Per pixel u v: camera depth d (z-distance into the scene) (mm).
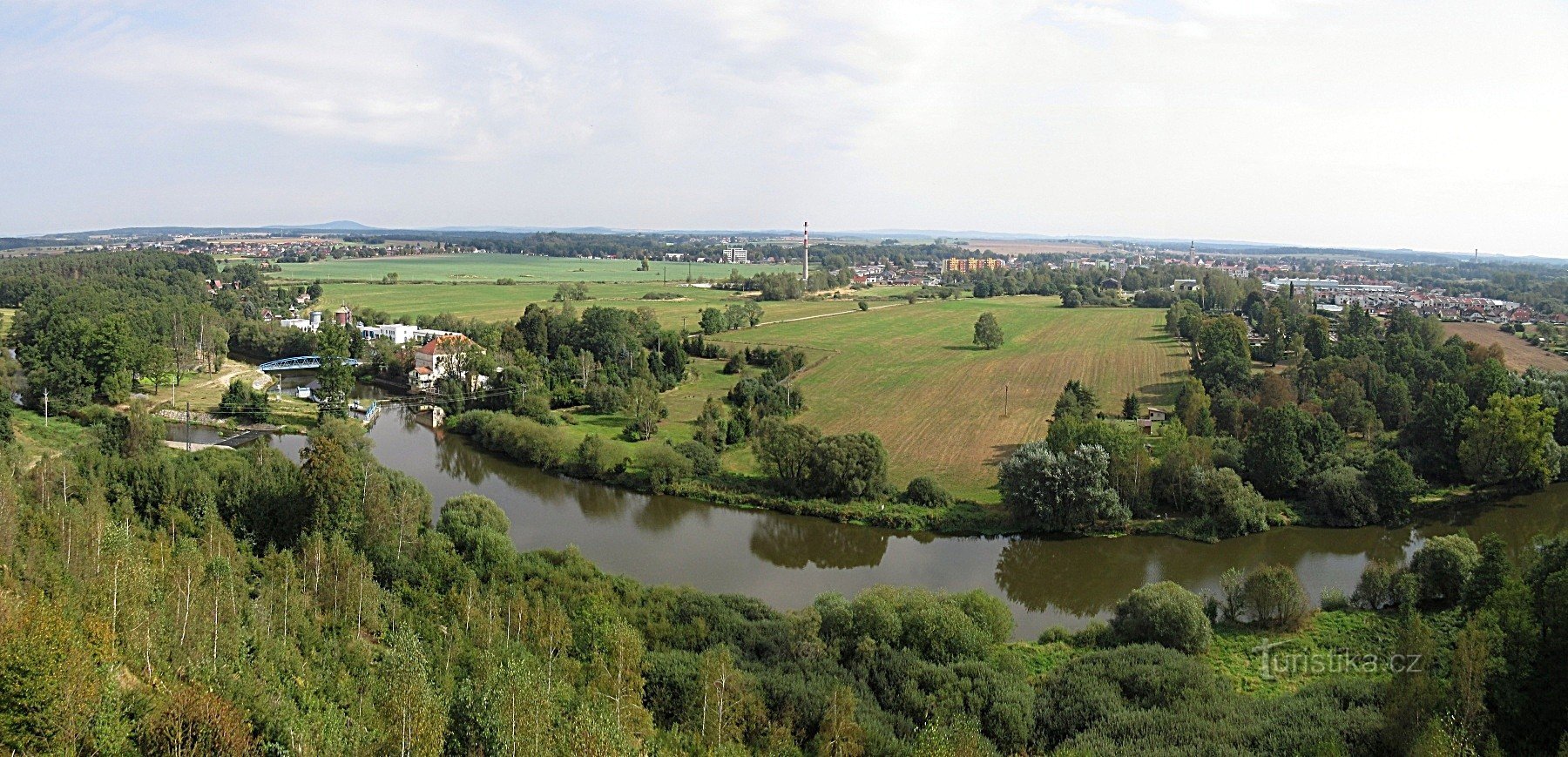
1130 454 99000
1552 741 46438
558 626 58094
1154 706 52500
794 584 82188
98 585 50000
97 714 35969
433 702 43219
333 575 63531
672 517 102000
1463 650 46875
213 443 126250
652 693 52562
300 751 37469
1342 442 111625
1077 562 88188
